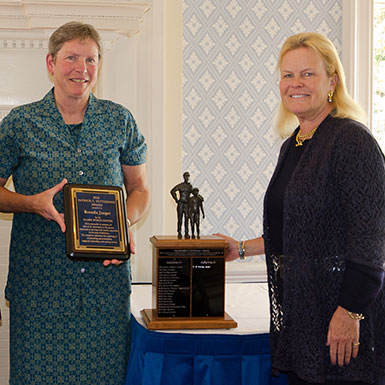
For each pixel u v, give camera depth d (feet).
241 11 10.00
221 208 10.04
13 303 6.23
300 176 5.35
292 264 5.32
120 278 6.33
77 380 6.19
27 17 8.82
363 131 5.16
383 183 5.04
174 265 6.21
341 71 5.66
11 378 6.34
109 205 5.89
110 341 6.29
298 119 6.01
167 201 9.70
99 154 6.21
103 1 8.85
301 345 5.21
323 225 5.23
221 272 6.30
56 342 6.12
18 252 6.19
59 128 6.16
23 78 9.29
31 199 5.73
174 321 6.18
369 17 10.67
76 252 5.60
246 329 6.20
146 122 9.58
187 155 9.86
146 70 9.55
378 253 4.92
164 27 9.52
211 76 9.92
